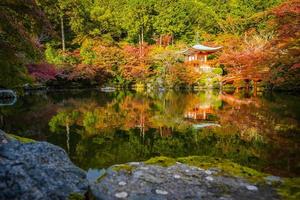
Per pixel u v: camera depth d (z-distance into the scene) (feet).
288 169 16.92
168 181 11.19
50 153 11.18
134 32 129.80
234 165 13.00
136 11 129.59
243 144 23.21
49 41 104.06
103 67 102.78
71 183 10.33
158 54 108.99
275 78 44.55
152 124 33.04
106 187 10.62
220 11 149.89
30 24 30.81
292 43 34.35
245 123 32.04
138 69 105.50
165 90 92.73
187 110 44.96
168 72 101.55
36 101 55.42
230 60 87.61
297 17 32.65
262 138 24.94
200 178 11.54
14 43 29.94
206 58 109.70
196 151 21.76
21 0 27.84
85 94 73.92
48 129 29.35
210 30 139.95
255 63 53.47
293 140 23.99
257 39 93.35
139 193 10.26
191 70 98.48
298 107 43.37
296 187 10.89
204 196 10.15
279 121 32.71
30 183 9.43
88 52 106.42
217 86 95.45
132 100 61.00
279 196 10.19
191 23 142.92
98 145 23.41
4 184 9.07
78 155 20.59
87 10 122.01
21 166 9.82
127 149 22.39
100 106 49.65
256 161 18.62
